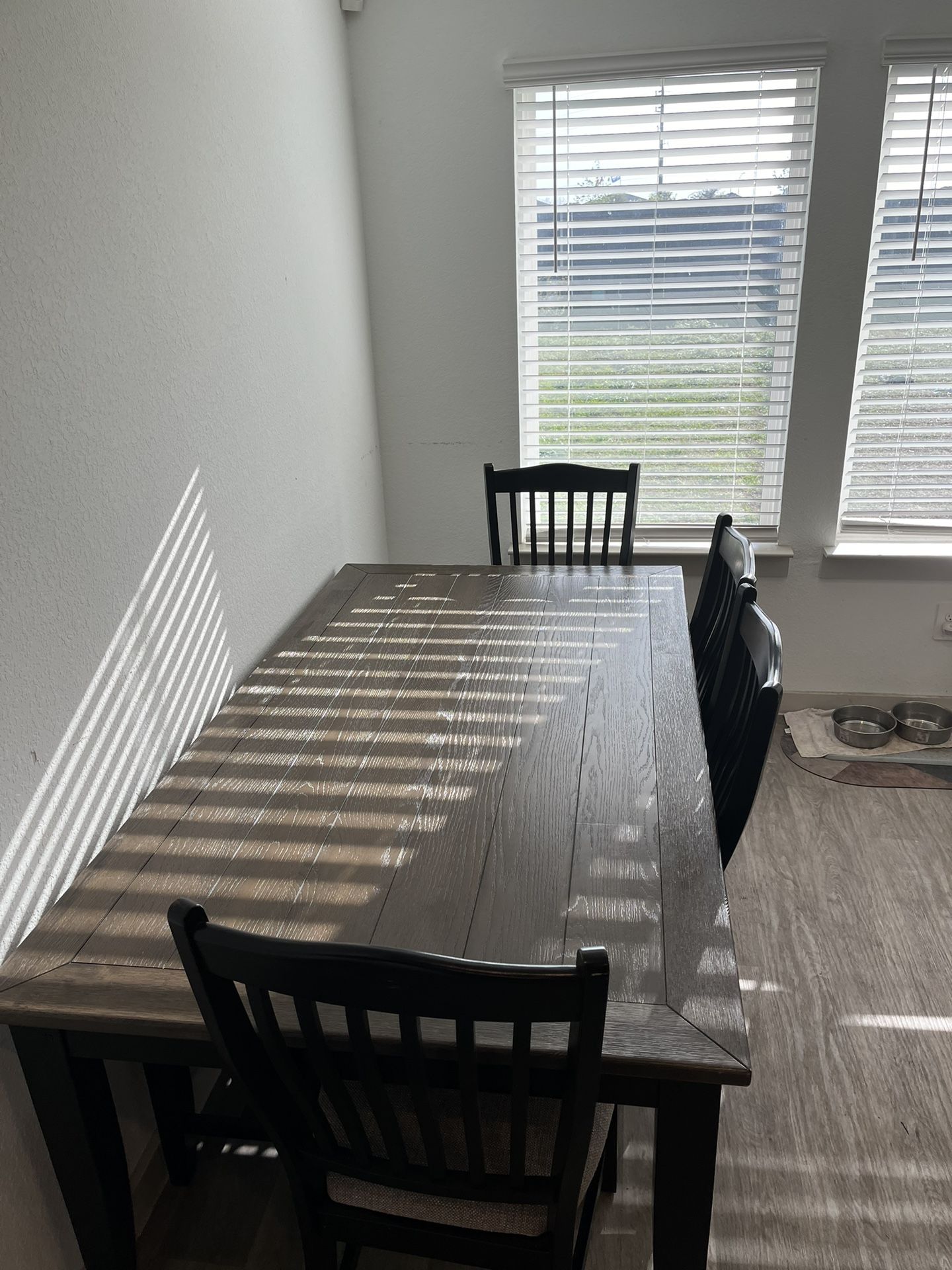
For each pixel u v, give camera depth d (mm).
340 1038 1036
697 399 2953
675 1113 1040
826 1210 1539
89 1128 1198
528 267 2887
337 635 2072
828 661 3100
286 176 2178
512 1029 1028
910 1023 1890
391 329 2943
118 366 1447
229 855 1324
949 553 2885
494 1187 1045
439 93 2682
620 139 2695
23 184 1204
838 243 2660
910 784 2711
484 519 3156
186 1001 1077
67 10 1298
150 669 1577
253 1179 1644
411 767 1523
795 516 2949
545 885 1224
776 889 2295
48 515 1275
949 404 2820
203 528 1769
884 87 2510
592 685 1778
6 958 1175
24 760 1237
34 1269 1307
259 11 2004
